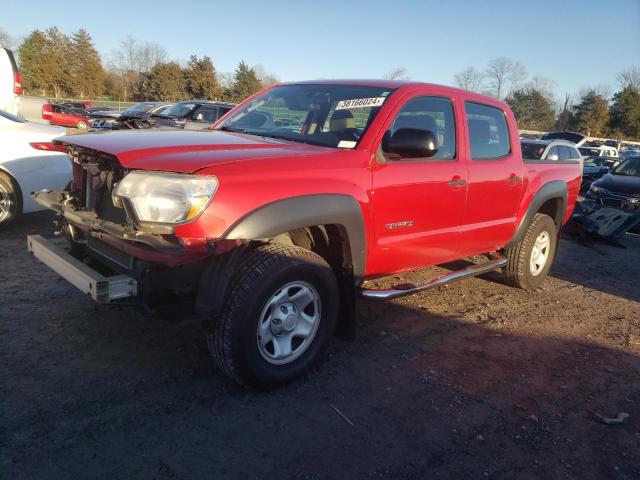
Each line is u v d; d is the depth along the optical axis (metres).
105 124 21.88
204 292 2.98
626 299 6.04
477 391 3.54
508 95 63.56
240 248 2.99
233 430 2.88
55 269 3.26
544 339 4.54
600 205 10.06
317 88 4.35
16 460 2.49
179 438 2.77
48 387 3.10
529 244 5.54
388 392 3.42
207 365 3.52
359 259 3.57
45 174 6.22
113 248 3.14
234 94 57.47
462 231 4.50
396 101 3.84
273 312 3.20
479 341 4.36
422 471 2.70
